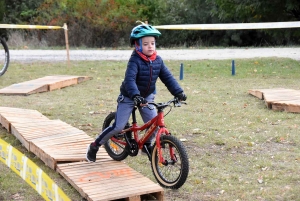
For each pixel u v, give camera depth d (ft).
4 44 46.44
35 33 86.22
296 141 23.99
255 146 23.43
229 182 18.99
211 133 25.53
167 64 53.31
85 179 17.94
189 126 27.04
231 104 32.94
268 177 19.35
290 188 18.19
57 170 19.66
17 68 52.01
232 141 24.03
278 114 29.53
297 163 20.95
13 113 28.25
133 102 18.54
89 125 27.76
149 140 18.95
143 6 92.22
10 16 102.68
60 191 11.16
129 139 19.34
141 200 17.03
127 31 85.20
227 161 21.38
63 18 83.76
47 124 25.93
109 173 18.62
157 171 18.57
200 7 93.15
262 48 70.64
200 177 19.57
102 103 33.91
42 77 45.96
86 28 84.07
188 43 93.40
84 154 20.70
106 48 77.30
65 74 48.57
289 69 49.29
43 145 21.93
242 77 45.70
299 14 69.92
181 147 17.33
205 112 30.60
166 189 18.28
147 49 17.84
